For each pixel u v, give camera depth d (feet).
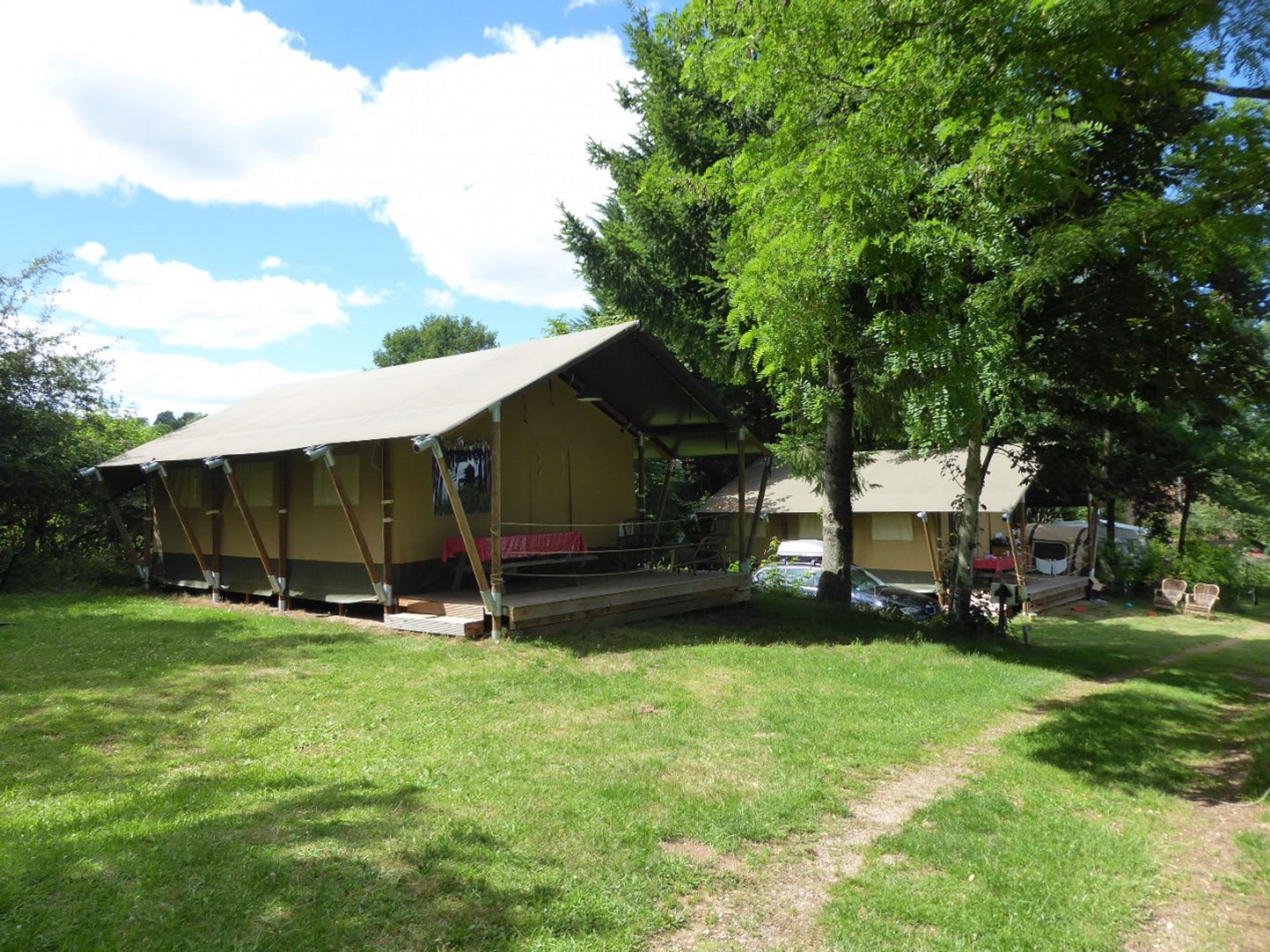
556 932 12.43
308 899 12.75
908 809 18.93
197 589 52.75
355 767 19.19
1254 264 24.54
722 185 31.65
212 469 49.90
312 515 43.62
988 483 71.31
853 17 23.52
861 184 24.25
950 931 13.20
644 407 48.85
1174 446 81.66
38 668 28.63
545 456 46.65
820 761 21.71
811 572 63.00
